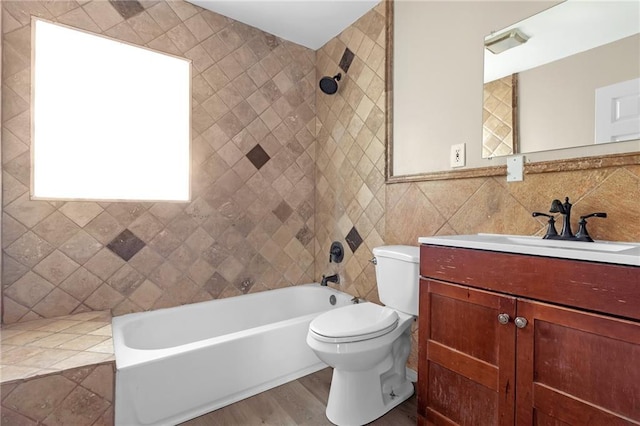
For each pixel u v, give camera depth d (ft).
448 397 4.05
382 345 4.71
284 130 8.20
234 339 5.36
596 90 4.03
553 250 3.08
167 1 6.57
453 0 5.49
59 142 5.80
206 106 7.06
